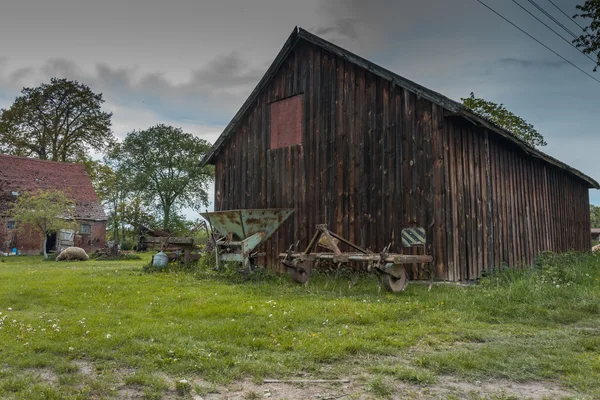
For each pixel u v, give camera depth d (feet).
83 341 17.31
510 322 22.03
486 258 38.50
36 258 99.45
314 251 41.88
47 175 129.59
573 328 20.83
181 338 17.90
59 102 149.48
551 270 34.09
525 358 15.62
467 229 36.45
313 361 15.26
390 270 30.30
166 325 20.42
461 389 12.96
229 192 51.21
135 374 13.64
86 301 27.55
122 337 17.85
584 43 54.65
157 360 15.07
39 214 95.91
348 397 12.25
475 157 38.93
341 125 41.65
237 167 50.72
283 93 47.09
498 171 42.70
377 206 38.17
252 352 16.20
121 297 29.04
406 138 36.99
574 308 24.54
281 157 46.37
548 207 54.90
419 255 33.42
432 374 14.06
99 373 14.05
